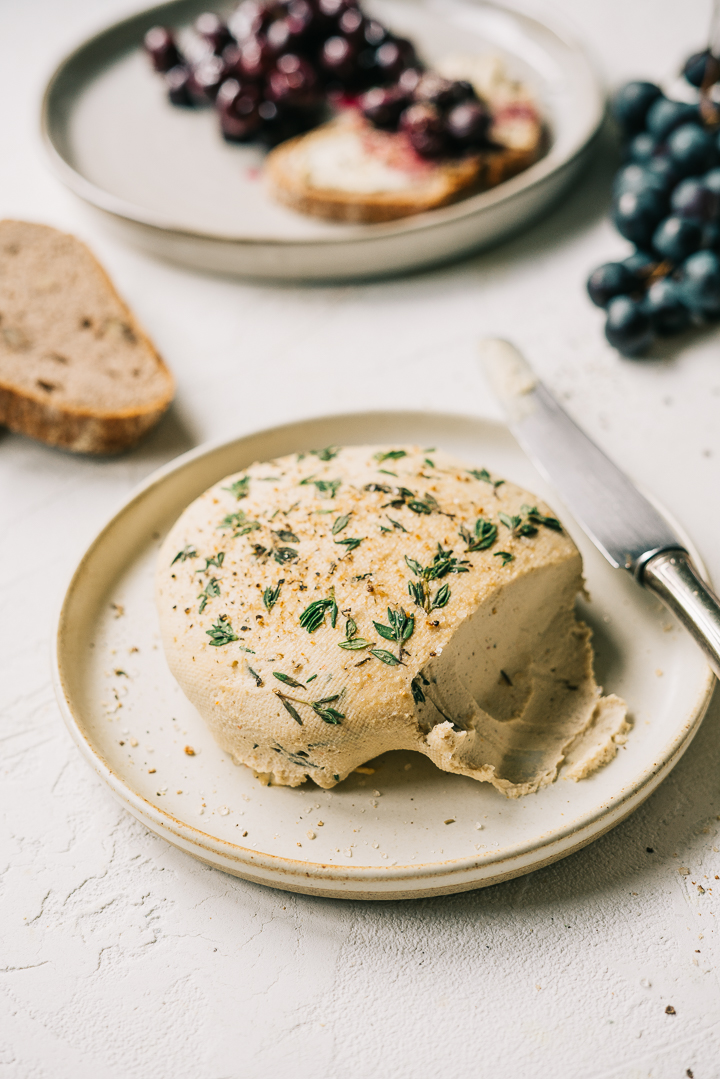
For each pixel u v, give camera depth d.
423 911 0.41
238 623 0.42
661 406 0.52
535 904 0.41
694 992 0.39
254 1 0.69
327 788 0.42
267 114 0.64
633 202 0.54
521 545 0.43
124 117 0.67
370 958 0.40
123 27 0.72
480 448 0.49
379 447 0.47
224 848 0.40
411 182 0.61
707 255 0.53
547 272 0.59
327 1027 0.39
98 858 0.42
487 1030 0.39
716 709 0.44
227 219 0.61
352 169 0.62
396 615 0.41
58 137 0.66
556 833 0.39
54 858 0.42
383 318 0.58
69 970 0.41
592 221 0.61
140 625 0.46
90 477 0.52
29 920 0.41
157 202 0.62
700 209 0.53
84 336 0.55
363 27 0.65
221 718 0.42
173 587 0.43
